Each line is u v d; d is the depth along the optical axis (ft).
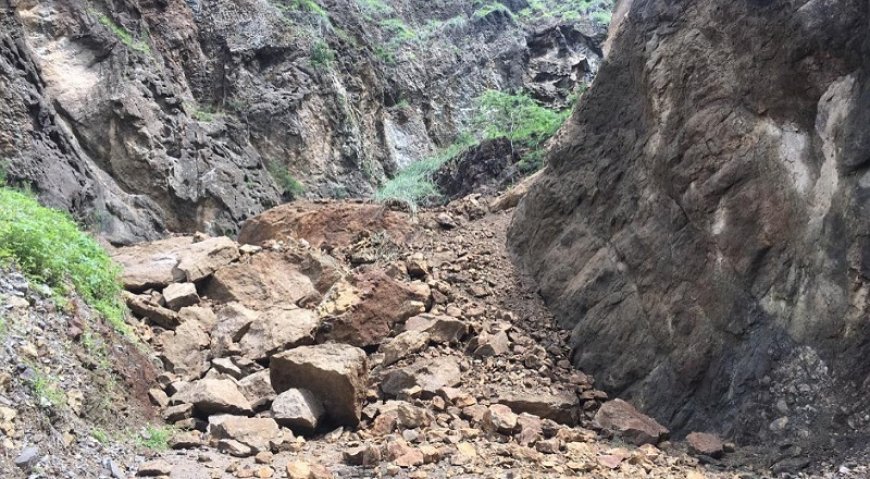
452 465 16.88
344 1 75.97
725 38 23.41
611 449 18.95
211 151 55.11
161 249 32.19
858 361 17.70
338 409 20.74
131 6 55.62
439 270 32.45
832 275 18.57
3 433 14.67
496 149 55.06
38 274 20.62
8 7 43.98
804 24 20.20
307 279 30.66
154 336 25.03
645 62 26.96
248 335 25.52
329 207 39.78
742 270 21.03
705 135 23.11
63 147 43.80
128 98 50.47
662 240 24.48
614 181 28.22
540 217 32.35
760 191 21.20
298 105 63.57
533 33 88.48
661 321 23.41
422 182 57.36
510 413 20.10
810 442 17.74
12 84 41.70
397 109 76.89
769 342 19.80
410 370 23.27
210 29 62.80
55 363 18.11
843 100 19.15
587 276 28.07
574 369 25.75
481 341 25.55
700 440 19.29
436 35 84.79
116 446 17.26
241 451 17.89
